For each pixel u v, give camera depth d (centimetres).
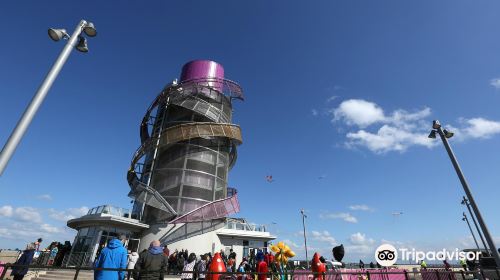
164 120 3953
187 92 4000
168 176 3403
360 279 1318
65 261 2547
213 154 3675
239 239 3684
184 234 2981
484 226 1382
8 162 742
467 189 1485
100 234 2647
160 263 905
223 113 4062
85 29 1016
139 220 3117
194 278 1324
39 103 835
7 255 1731
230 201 3272
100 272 674
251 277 961
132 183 3619
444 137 1641
